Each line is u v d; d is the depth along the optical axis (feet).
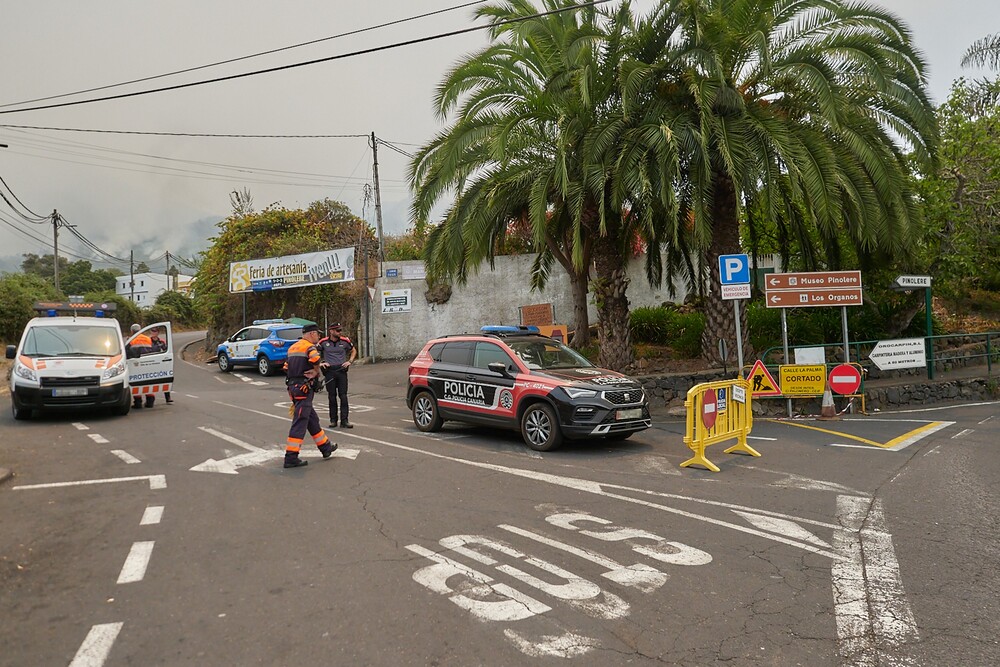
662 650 12.41
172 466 28.55
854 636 12.94
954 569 16.31
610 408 31.27
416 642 12.75
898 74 42.42
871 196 43.50
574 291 58.29
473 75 44.57
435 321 85.92
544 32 44.68
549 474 26.96
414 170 48.01
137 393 47.93
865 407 44.34
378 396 58.49
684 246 52.49
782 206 48.24
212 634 13.14
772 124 40.78
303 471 27.55
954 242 59.21
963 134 61.36
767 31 40.98
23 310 114.52
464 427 39.93
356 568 16.61
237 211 128.98
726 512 21.38
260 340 81.82
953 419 40.04
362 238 115.96
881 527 19.69
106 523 20.49
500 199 47.09
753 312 57.26
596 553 17.60
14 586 15.64
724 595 14.88
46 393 41.04
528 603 14.47
